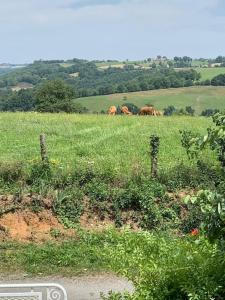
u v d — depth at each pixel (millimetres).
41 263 14633
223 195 6059
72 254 15031
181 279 6180
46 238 16281
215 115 6484
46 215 16984
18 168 19359
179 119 42094
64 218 17000
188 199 6219
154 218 17312
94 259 14719
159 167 22016
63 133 32562
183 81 130625
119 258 6844
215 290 5906
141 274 6445
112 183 18969
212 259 6238
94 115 45812
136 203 17797
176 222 17250
